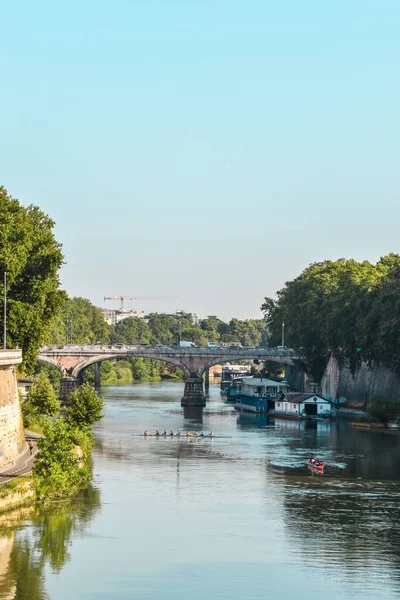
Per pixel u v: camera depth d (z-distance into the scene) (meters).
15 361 135.75
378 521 117.69
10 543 105.19
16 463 132.25
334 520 118.12
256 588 93.00
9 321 156.88
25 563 98.62
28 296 163.75
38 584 92.62
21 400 184.62
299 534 111.25
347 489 138.12
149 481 142.75
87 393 168.12
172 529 112.88
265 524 115.81
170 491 135.00
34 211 185.00
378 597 90.81
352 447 187.88
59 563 99.06
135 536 109.44
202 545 106.56
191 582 94.38
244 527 114.44
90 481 141.25
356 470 155.75
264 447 187.00
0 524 112.75
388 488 139.25
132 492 133.62
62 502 125.00
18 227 161.00
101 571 97.00
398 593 91.88
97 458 166.62
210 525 115.19
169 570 97.75
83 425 166.38
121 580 94.56
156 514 120.06
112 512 120.31
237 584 94.00
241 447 186.75
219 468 156.62
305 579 95.50
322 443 195.12
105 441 194.50
